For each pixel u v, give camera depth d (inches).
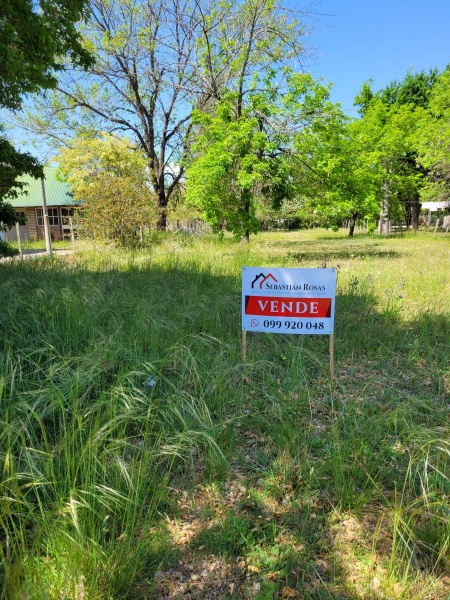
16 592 66.0
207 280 314.0
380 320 231.6
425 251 577.0
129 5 732.7
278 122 509.4
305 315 156.6
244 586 77.6
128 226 561.3
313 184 545.0
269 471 108.0
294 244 771.4
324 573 80.4
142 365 141.7
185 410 125.6
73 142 813.9
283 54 569.3
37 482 83.8
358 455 109.7
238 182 480.4
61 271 337.4
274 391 144.6
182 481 104.6
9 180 351.9
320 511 95.8
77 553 73.4
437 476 99.9
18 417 109.7
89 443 95.8
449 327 216.7
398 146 969.5
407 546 80.5
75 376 126.1
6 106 303.3
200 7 579.5
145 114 860.6
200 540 87.5
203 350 170.1
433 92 813.9
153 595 76.4
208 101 643.5
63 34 300.5
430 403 141.3
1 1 239.6
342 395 148.4
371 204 506.0
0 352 148.3
